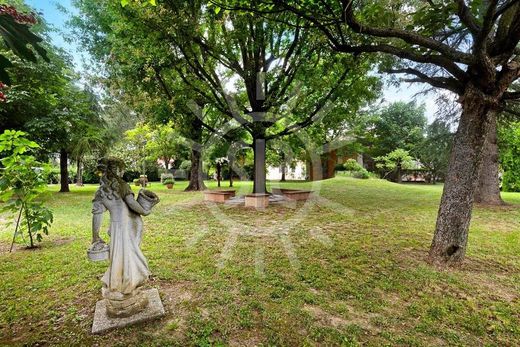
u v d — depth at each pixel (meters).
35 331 2.13
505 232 5.34
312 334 2.12
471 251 4.11
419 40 3.13
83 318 2.29
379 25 3.59
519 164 13.27
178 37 5.66
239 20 5.70
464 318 2.35
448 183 3.59
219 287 2.88
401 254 3.96
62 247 4.18
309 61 6.59
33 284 2.92
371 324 2.27
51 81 9.89
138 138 16.45
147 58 6.25
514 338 2.11
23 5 8.50
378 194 9.92
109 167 2.19
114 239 2.21
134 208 2.26
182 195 11.49
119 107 15.55
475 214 7.28
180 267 3.42
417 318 2.36
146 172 21.91
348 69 5.85
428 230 5.39
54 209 7.70
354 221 6.20
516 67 3.17
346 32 4.08
